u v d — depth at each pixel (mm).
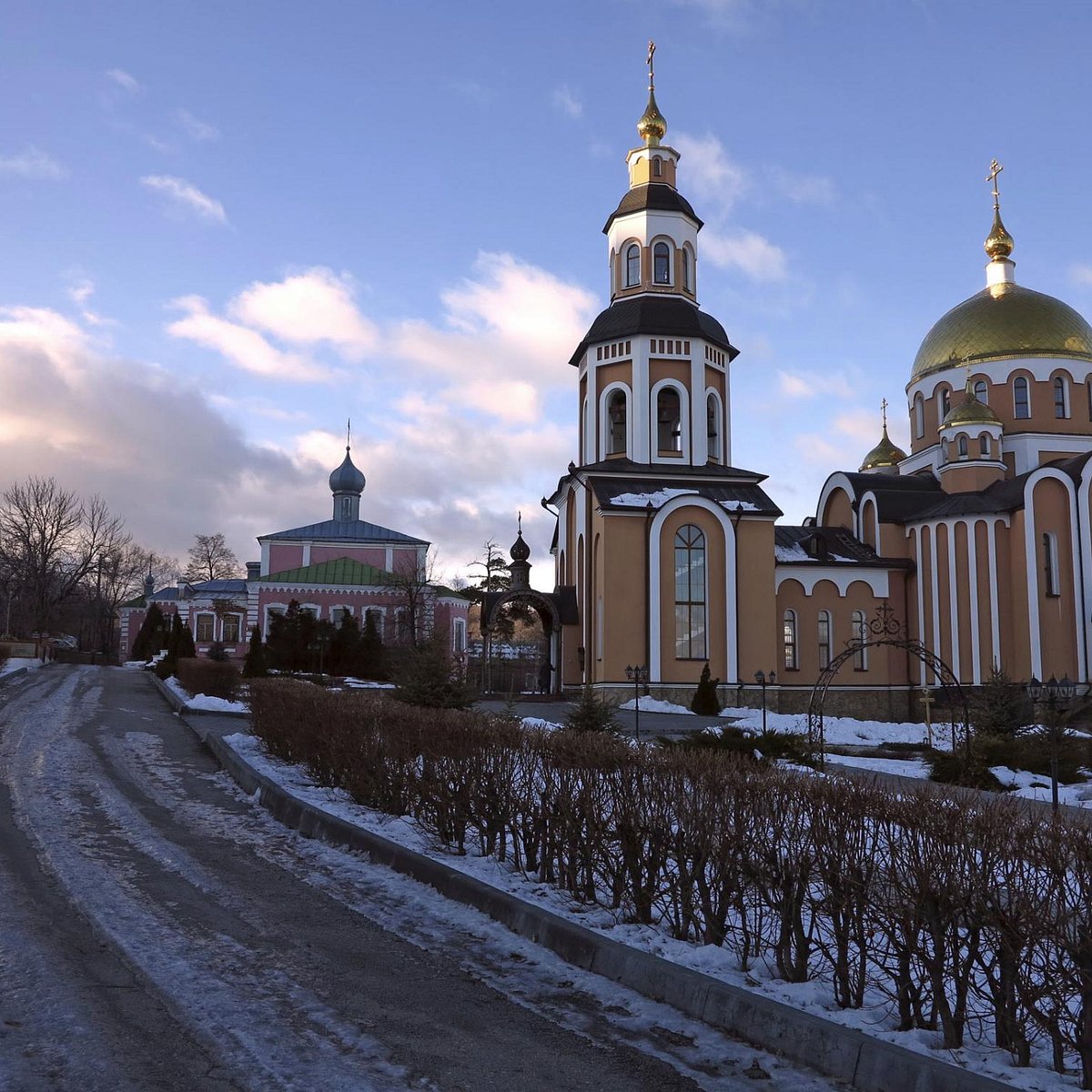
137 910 8078
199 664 30453
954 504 38781
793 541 40969
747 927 7004
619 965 6707
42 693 31656
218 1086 4883
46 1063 5070
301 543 63875
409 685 23422
